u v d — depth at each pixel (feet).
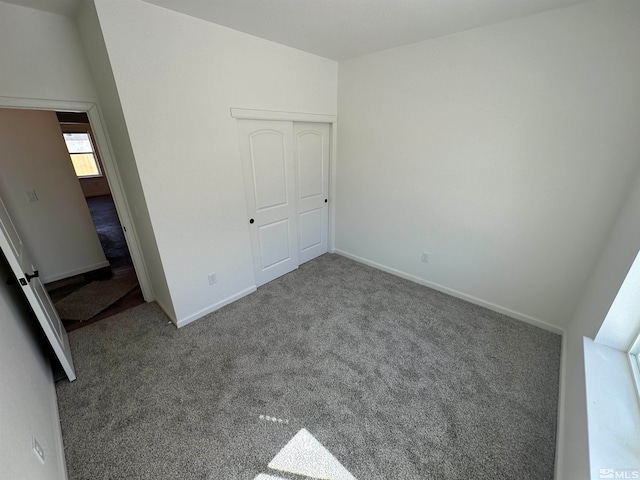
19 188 9.89
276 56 8.50
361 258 12.53
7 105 6.09
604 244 6.68
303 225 11.96
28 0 5.57
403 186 10.10
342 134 11.33
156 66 6.25
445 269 9.85
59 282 11.04
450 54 7.86
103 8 5.34
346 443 5.10
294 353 7.23
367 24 7.04
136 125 6.23
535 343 7.57
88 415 5.57
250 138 8.80
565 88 6.44
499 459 4.85
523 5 5.98
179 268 7.84
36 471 3.66
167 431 5.28
